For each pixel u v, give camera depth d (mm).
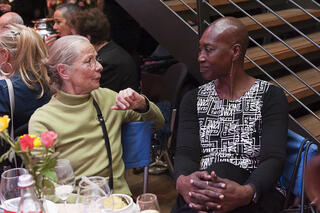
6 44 2320
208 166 1974
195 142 2068
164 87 3963
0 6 4402
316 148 1925
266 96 2002
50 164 1427
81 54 2016
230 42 2008
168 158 3488
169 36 3209
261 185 1808
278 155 1897
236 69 2039
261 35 3457
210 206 1749
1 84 2270
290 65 3357
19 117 2340
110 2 5074
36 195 1441
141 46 5469
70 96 2023
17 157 2195
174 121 3295
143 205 1430
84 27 3213
